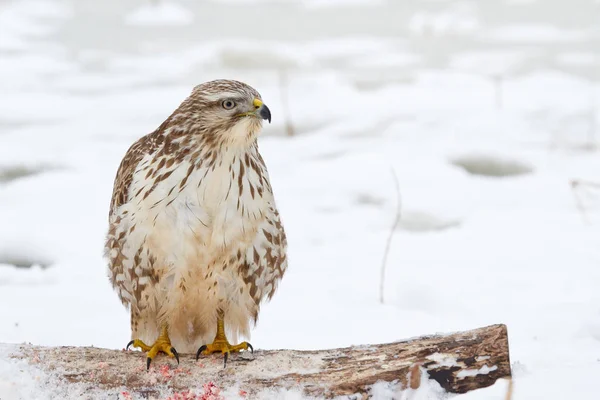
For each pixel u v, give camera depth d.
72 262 11.66
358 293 10.47
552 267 11.16
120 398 6.78
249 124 7.33
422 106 20.11
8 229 12.70
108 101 21.30
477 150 16.52
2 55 26.27
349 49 28.25
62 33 30.06
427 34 30.45
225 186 7.36
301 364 7.00
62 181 15.15
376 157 16.05
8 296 10.32
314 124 18.94
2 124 19.08
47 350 7.13
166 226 7.36
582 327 8.95
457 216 13.48
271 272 7.83
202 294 7.64
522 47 27.72
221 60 25.89
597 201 13.95
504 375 6.79
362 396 6.68
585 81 22.94
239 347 7.53
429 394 6.68
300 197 14.34
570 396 6.67
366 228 13.07
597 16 32.19
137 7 34.84
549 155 16.34
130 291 7.79
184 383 6.90
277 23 32.88
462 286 10.59
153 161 7.46
